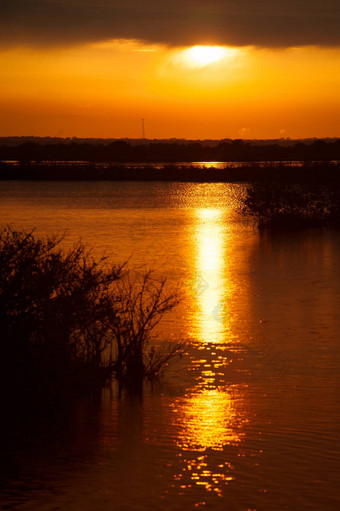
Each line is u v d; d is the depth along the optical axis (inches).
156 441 491.5
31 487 426.3
